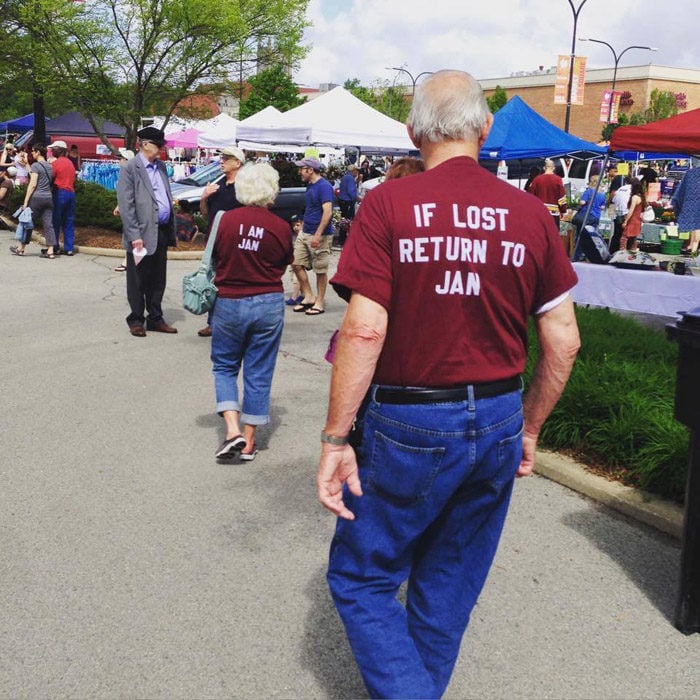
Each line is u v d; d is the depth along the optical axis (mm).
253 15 19797
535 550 3816
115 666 2861
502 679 2854
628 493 4312
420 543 2402
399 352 2127
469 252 2094
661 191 27344
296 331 8719
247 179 4590
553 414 4957
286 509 4199
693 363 2982
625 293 8484
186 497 4316
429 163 2264
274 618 3188
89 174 22328
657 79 72000
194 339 8039
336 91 17531
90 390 6223
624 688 2822
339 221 17344
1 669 2822
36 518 4008
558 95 32750
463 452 2127
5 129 33812
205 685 2775
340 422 2117
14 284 10789
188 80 19797
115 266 12766
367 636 2199
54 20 18250
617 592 3457
